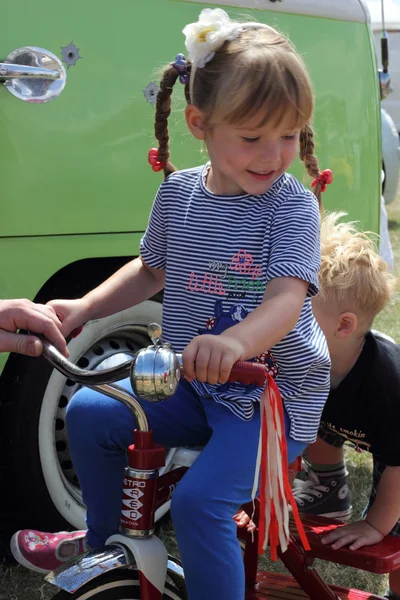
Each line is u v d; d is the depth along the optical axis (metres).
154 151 2.06
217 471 1.68
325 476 2.61
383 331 5.10
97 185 2.46
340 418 2.19
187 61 1.96
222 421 1.76
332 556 2.04
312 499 2.63
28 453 2.52
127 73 2.48
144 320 2.70
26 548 1.95
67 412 1.92
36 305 1.80
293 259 1.68
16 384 2.49
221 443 1.72
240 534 2.12
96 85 2.43
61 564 1.82
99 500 1.89
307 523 2.18
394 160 7.28
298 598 2.16
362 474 3.40
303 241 1.70
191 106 1.78
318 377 1.84
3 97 2.28
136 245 2.55
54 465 2.58
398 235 8.55
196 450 1.84
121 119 2.48
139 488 1.65
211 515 1.64
